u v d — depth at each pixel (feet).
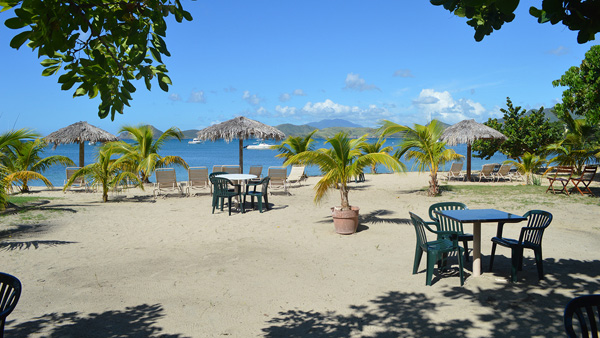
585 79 62.80
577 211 35.99
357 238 27.07
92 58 8.21
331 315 14.83
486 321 14.06
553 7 6.94
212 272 20.06
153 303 16.07
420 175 76.33
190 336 13.16
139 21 8.11
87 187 53.62
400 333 13.28
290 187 57.47
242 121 60.08
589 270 19.65
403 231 29.12
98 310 15.33
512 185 56.18
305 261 21.86
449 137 62.85
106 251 24.17
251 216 35.53
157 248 24.89
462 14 8.91
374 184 60.54
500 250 23.93
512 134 76.79
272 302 16.16
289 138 63.93
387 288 17.58
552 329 13.35
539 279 18.37
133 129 59.62
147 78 8.25
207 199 46.03
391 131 45.65
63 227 30.81
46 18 6.86
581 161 62.03
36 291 17.38
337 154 28.40
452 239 19.30
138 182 45.70
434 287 17.61
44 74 8.11
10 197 45.03
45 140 53.88
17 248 24.54
